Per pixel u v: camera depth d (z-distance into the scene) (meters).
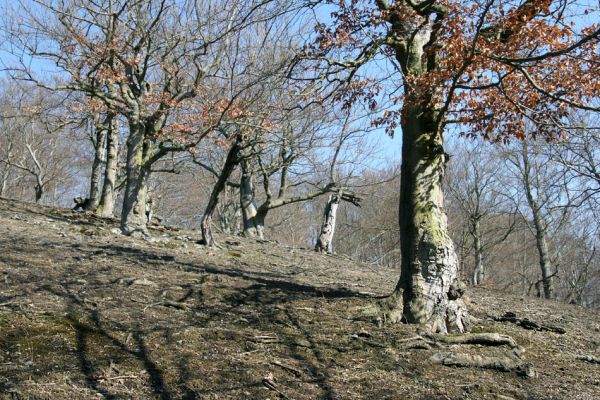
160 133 12.97
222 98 12.11
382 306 6.61
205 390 4.40
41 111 17.59
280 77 7.57
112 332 5.28
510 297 12.30
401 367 5.30
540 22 5.84
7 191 41.25
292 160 21.06
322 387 4.71
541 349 6.57
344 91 7.65
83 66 13.88
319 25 7.20
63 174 40.97
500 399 4.79
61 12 12.55
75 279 6.91
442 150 6.84
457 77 5.97
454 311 6.52
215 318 6.16
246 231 21.73
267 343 5.55
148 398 4.16
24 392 3.96
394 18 7.22
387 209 35.88
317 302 7.05
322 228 18.41
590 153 15.63
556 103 6.94
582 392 5.19
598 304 36.59
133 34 12.89
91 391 4.14
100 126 18.64
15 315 5.27
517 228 30.20
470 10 6.25
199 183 36.75
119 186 22.19
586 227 27.86
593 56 6.24
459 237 35.91
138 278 7.24
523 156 24.78
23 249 8.48
